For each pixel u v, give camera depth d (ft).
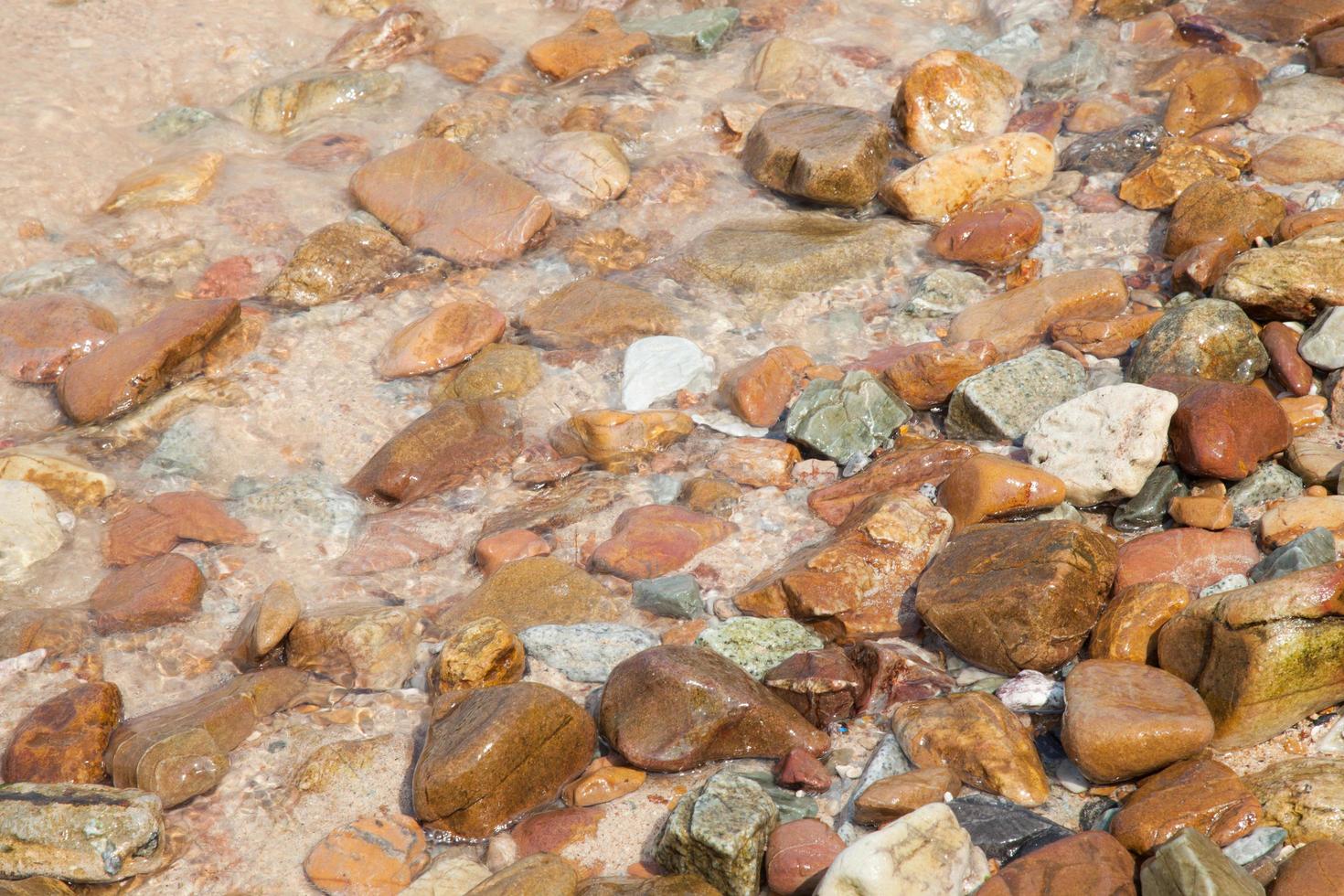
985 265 16.06
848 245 16.51
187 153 18.24
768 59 20.04
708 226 17.33
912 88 18.22
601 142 18.06
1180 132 17.58
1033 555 10.85
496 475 13.76
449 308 15.42
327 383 14.94
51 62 19.69
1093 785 9.57
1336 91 17.72
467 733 9.73
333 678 11.27
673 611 11.70
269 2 21.77
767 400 14.15
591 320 15.49
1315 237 13.70
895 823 8.55
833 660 10.46
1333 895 7.86
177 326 14.66
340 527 13.04
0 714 10.89
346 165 18.40
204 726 10.32
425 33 21.08
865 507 12.28
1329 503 11.12
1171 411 11.87
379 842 9.57
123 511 13.16
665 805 9.87
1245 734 9.41
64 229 16.93
